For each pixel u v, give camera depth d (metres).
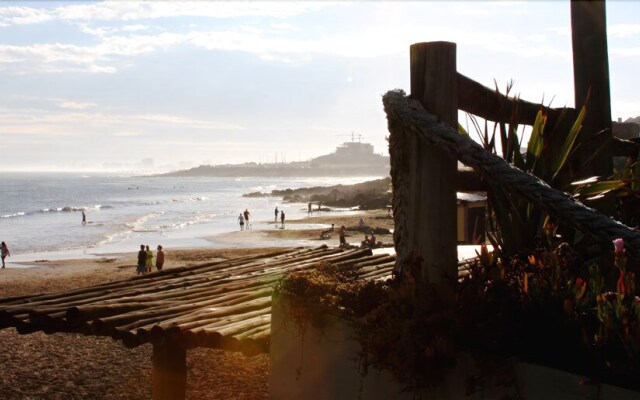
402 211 3.10
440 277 2.97
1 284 30.80
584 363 2.33
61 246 54.53
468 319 2.57
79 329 5.11
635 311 2.25
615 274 3.11
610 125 3.96
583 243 3.18
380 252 9.08
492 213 3.39
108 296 6.14
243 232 63.06
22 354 14.33
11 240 60.25
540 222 3.23
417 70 3.07
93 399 11.41
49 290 29.17
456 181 3.01
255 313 5.21
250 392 10.18
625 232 2.33
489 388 2.56
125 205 126.25
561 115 3.57
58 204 131.00
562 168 3.66
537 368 2.42
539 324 2.45
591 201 3.31
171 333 4.63
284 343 3.28
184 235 62.97
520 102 3.69
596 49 3.94
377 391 2.90
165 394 5.02
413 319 2.70
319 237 56.03
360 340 2.88
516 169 2.60
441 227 2.98
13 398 11.54
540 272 2.75
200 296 6.12
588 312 2.45
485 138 3.32
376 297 2.99
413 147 3.03
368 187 152.38
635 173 3.73
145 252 31.19
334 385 3.06
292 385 3.23
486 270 2.79
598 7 3.93
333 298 3.04
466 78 3.25
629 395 2.18
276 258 8.43
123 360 13.76
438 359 2.59
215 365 11.66
